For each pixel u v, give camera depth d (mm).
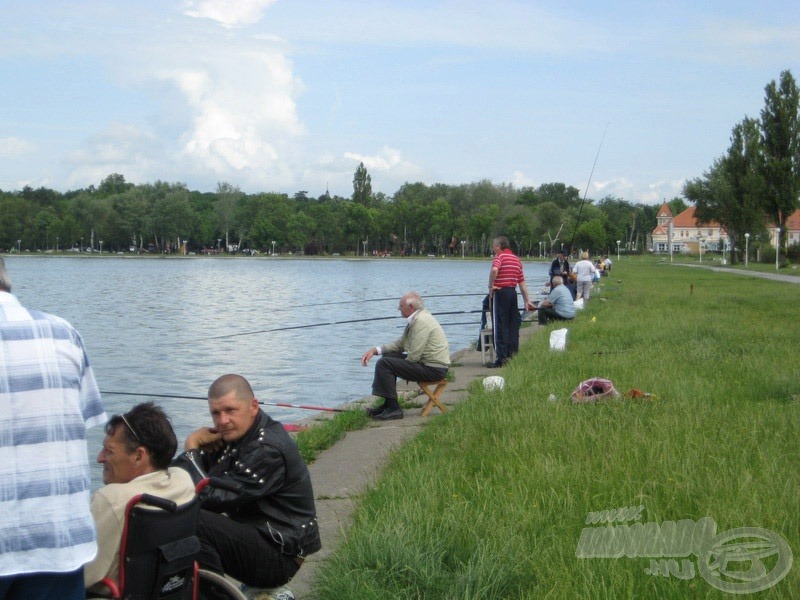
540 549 5094
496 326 14711
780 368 11594
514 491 6121
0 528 3250
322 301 38250
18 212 135000
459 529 5383
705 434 7570
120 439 4086
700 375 11312
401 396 12156
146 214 134625
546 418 8438
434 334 10539
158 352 19625
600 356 13531
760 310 23750
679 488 5945
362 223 143250
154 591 3916
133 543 3857
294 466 4816
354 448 9016
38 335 3426
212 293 43906
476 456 7363
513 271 14586
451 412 9781
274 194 146500
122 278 60094
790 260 85188
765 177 78938
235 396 4828
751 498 5641
